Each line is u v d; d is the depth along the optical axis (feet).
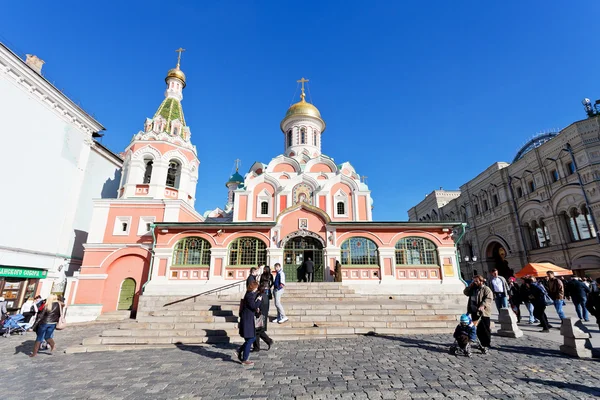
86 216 86.89
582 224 86.99
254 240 66.90
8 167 62.64
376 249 66.44
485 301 28.40
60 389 21.09
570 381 20.04
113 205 72.54
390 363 24.79
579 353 25.32
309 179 83.35
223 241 65.98
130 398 19.06
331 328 36.52
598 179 81.66
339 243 66.74
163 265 63.82
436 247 66.54
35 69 71.87
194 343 34.24
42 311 33.60
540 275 56.80
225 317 40.19
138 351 31.96
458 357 26.12
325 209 79.51
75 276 66.59
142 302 59.57
